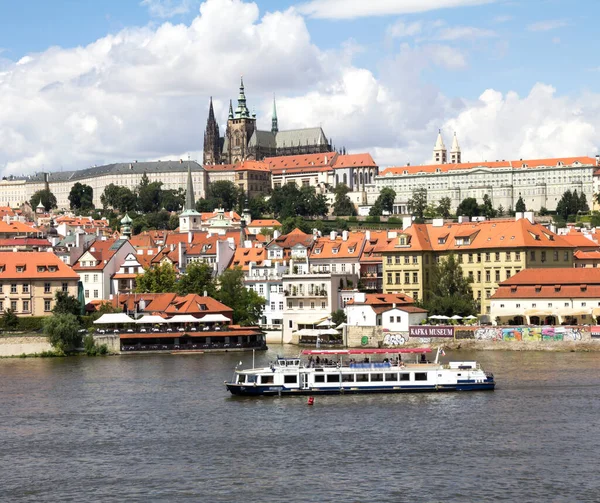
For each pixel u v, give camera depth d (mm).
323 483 148625
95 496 145000
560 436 174000
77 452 169000
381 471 154250
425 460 160000
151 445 172625
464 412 194375
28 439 178625
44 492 147250
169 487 148250
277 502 140625
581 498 140750
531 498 140875
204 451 168000
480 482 148125
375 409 198875
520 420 186625
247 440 174875
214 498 142875
